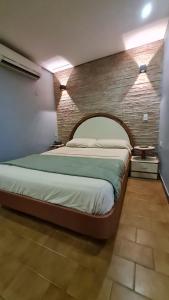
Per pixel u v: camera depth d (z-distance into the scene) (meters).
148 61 2.88
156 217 1.73
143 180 2.76
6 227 1.65
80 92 3.68
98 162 2.05
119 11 2.02
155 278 1.06
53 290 1.01
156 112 2.94
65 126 4.05
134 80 3.06
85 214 1.29
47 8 1.91
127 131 3.23
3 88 2.68
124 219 1.70
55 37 2.51
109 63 3.23
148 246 1.34
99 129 3.53
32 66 3.24
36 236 1.51
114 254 1.27
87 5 1.90
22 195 1.65
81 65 3.55
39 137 3.57
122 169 1.97
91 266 1.17
